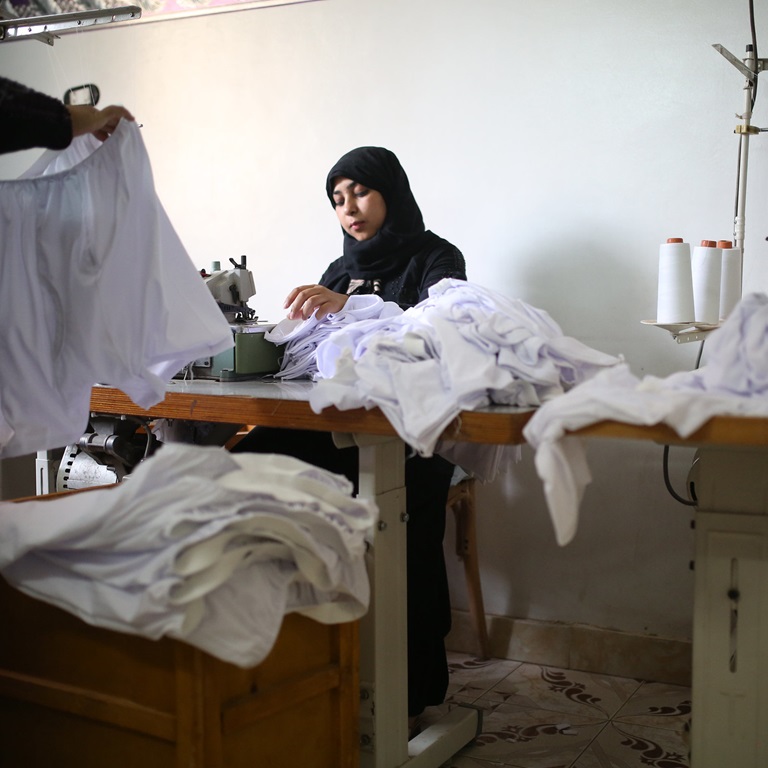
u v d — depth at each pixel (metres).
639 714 2.37
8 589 1.59
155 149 3.21
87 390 1.84
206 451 1.35
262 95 3.02
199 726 1.36
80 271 1.74
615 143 2.54
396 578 1.86
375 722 1.82
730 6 2.40
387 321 1.97
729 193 2.44
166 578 1.27
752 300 1.42
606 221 2.57
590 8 2.54
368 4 2.83
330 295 2.23
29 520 1.46
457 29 2.71
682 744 2.19
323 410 1.73
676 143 2.48
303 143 2.97
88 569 1.37
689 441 1.33
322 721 1.64
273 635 1.36
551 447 1.36
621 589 2.65
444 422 1.53
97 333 1.76
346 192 2.60
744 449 1.52
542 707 2.42
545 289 2.66
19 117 1.55
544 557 2.74
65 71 3.30
